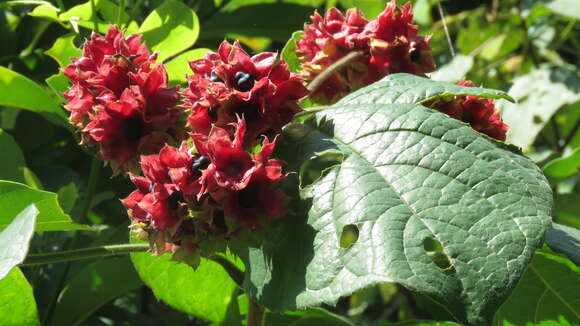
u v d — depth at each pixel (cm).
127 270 54
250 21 73
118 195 67
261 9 73
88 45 43
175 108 41
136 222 38
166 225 37
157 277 49
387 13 48
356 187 36
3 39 68
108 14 62
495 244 33
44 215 45
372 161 37
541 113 93
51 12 61
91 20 61
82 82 42
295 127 41
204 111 39
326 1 85
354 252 34
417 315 87
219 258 46
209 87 39
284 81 39
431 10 109
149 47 58
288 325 54
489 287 32
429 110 39
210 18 73
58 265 59
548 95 94
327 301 34
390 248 33
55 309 54
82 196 65
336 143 39
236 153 36
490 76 105
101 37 44
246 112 39
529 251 33
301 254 36
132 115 40
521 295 50
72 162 68
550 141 98
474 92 41
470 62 97
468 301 32
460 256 33
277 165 37
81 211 61
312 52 51
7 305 48
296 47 53
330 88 50
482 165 36
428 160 37
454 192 35
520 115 93
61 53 57
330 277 34
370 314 102
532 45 106
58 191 61
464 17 107
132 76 40
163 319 65
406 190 36
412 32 49
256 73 39
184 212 37
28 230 37
